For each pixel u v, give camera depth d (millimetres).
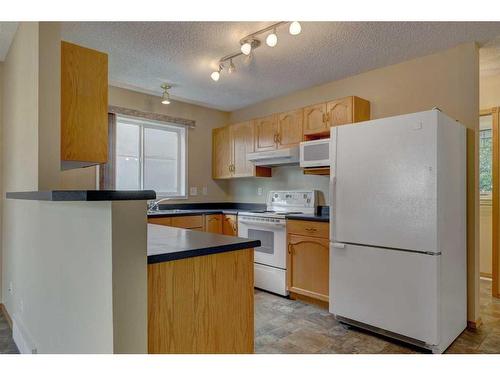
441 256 2078
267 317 2742
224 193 4895
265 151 3875
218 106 4656
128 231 1005
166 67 3117
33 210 1910
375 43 2582
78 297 1226
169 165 4395
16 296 2396
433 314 2025
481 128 4062
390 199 2232
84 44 2600
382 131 2287
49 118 1845
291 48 2674
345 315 2480
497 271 3232
